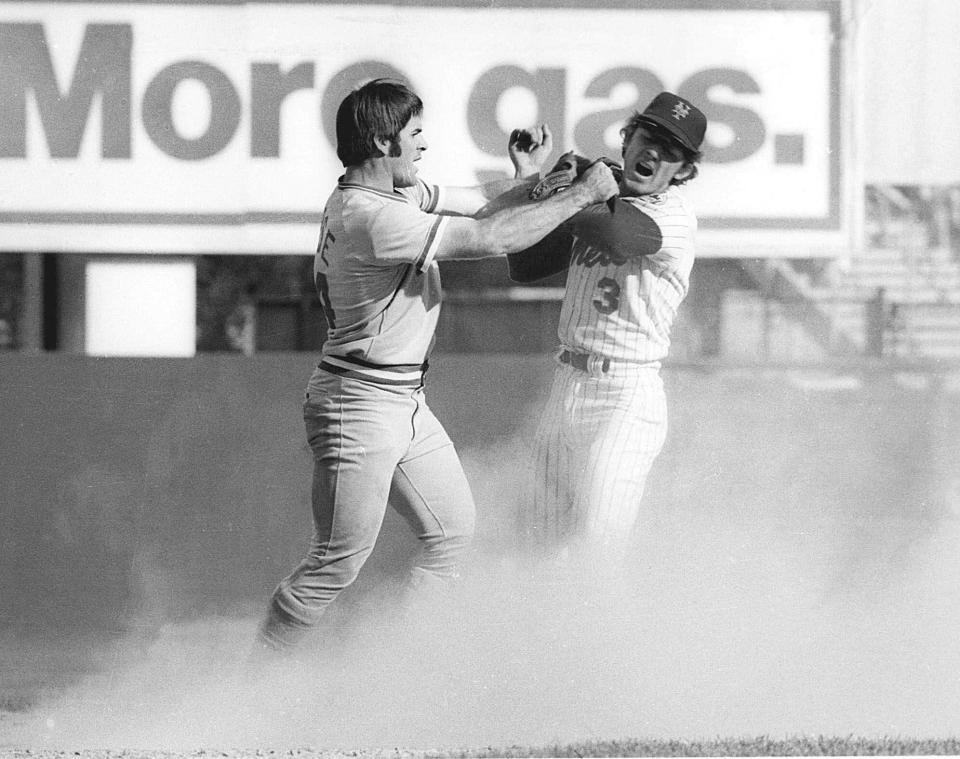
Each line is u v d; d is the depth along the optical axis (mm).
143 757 13445
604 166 13844
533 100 19469
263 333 47875
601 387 14898
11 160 19375
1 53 19281
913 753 13359
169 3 19328
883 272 27328
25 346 25234
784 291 24781
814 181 19438
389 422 14117
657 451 15195
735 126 19391
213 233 19547
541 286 40781
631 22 19406
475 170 19484
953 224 28453
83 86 19375
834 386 20688
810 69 19375
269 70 19438
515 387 19828
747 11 19375
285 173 19531
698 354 24141
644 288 14734
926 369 20797
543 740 14156
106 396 19859
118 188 19484
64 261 21062
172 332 20250
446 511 14789
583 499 15023
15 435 19750
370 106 13875
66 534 19688
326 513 14211
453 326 40938
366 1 19375
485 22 19422
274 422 19891
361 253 13586
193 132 19484
